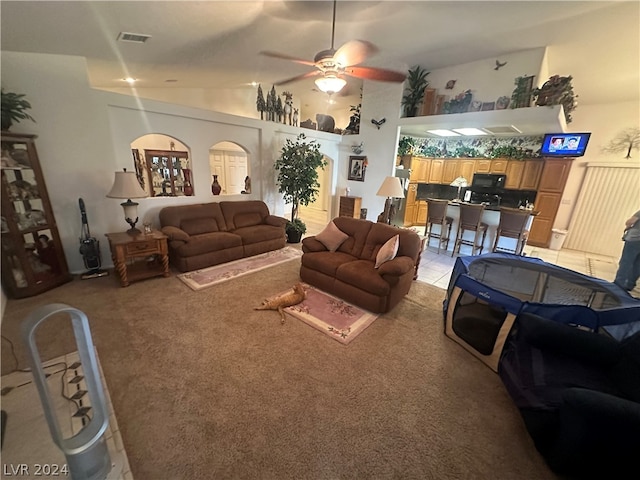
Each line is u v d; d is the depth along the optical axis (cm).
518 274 272
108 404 170
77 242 344
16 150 277
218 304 293
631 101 517
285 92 589
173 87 568
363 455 148
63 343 221
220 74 458
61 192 324
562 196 593
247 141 500
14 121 281
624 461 126
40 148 304
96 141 338
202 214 426
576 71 433
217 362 210
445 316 267
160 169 689
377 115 584
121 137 360
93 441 120
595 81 457
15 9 188
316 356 222
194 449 147
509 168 629
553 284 254
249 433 157
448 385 199
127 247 318
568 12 280
